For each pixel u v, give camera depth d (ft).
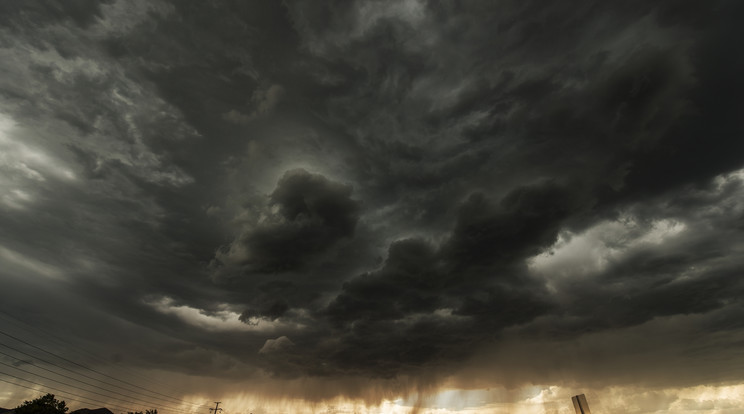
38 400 161.79
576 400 41.50
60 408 165.99
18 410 155.33
